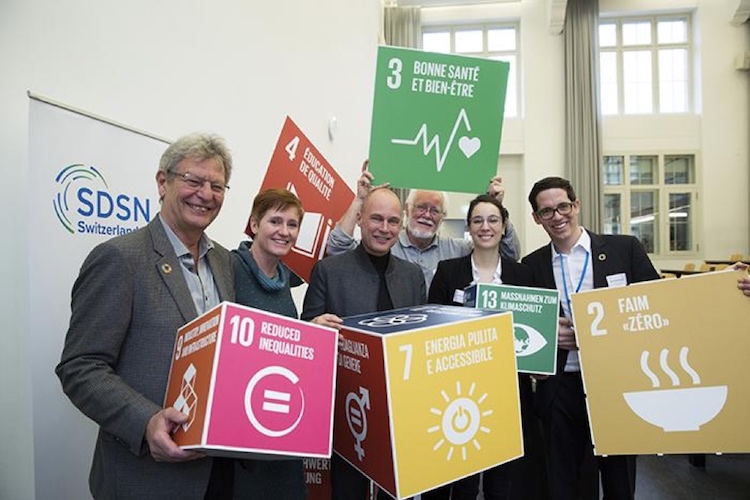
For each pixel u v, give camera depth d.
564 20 7.70
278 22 2.96
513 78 8.15
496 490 1.43
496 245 1.69
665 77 8.04
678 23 8.00
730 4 7.55
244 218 2.52
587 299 1.37
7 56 1.26
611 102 8.09
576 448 1.60
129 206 1.50
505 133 7.95
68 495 1.30
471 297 1.44
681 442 1.26
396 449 0.83
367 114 5.24
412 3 8.03
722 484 2.34
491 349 0.97
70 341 0.92
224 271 1.21
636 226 8.00
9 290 1.27
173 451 0.78
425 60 1.56
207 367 0.77
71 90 1.44
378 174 1.57
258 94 2.69
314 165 1.93
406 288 1.55
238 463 1.17
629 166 7.97
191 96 2.06
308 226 1.89
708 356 1.26
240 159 2.48
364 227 1.53
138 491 0.94
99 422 0.87
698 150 7.78
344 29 4.32
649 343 1.31
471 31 8.29
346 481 1.25
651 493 2.26
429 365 0.89
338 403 1.03
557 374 1.59
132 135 1.52
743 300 1.25
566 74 7.73
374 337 0.87
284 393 0.81
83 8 1.49
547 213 1.69
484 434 0.94
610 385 1.32
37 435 1.23
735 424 1.23
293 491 1.29
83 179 1.36
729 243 7.66
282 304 1.35
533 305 1.37
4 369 1.27
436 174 1.58
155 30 1.83
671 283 1.30
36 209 1.23
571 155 7.68
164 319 0.99
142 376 0.96
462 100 1.58
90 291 0.94
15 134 1.27
